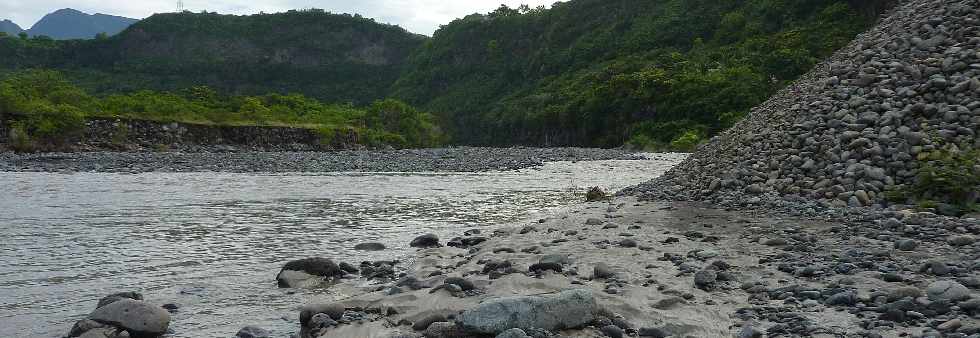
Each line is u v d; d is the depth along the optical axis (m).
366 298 5.65
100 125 35.84
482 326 4.31
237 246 8.75
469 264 7.21
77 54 155.62
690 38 111.62
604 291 5.64
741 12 106.19
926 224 8.30
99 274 6.95
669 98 71.25
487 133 123.38
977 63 11.59
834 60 15.30
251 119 48.06
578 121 88.00
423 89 169.50
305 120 55.50
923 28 13.41
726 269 6.43
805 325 4.43
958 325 4.14
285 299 5.93
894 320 4.45
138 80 150.88
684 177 14.17
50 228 10.11
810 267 6.09
